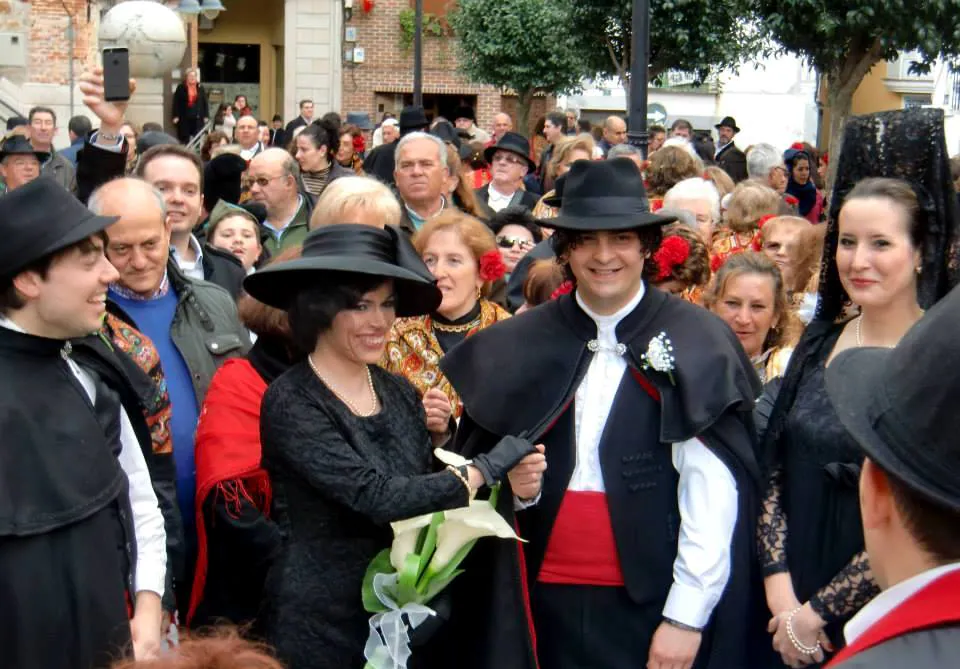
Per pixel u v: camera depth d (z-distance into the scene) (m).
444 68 28.30
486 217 7.33
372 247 3.33
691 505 3.50
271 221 7.37
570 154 9.19
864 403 1.81
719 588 3.46
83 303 3.14
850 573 3.30
